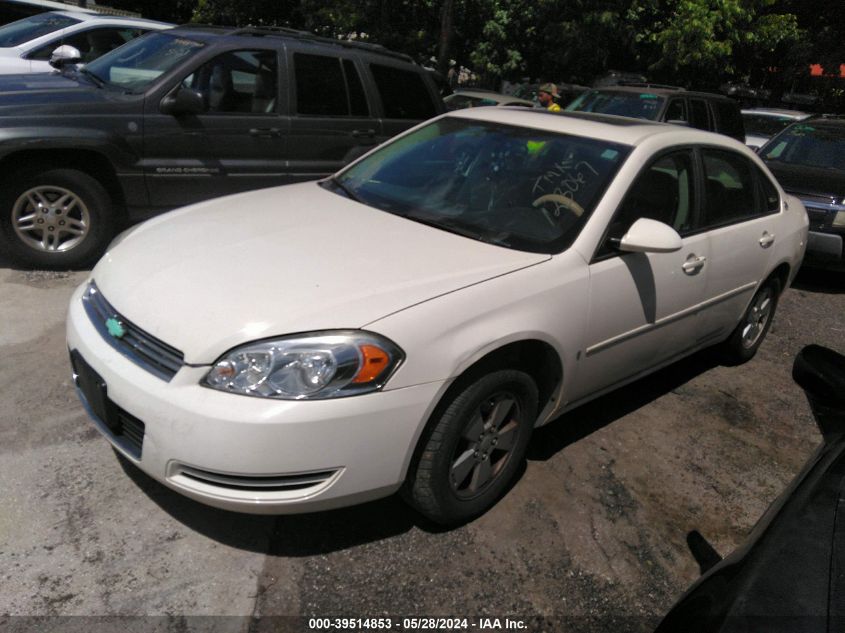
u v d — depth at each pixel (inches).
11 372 148.9
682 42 644.7
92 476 120.6
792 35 706.8
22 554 103.0
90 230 204.4
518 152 145.5
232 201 147.3
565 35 650.8
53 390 144.0
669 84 729.6
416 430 101.6
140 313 103.9
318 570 106.3
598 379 137.6
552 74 722.2
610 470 140.7
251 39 227.6
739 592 63.4
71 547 105.3
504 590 107.0
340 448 96.2
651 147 142.7
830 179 286.5
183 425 94.5
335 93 245.0
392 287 106.2
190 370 95.8
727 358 196.4
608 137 144.2
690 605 66.9
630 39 676.7
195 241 121.3
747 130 538.3
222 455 93.7
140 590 99.3
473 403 108.7
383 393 97.6
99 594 98.0
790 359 209.8
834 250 272.4
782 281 197.2
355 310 100.1
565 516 125.0
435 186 144.3
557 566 113.3
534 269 118.5
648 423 161.2
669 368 192.1
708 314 163.8
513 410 120.6
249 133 224.7
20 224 196.5
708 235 155.9
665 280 142.2
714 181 162.1
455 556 112.1
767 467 150.6
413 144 161.3
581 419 158.7
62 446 127.3
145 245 122.6
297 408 93.3
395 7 757.9
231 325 97.2
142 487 119.2
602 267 127.7
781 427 168.4
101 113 199.5
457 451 112.7
